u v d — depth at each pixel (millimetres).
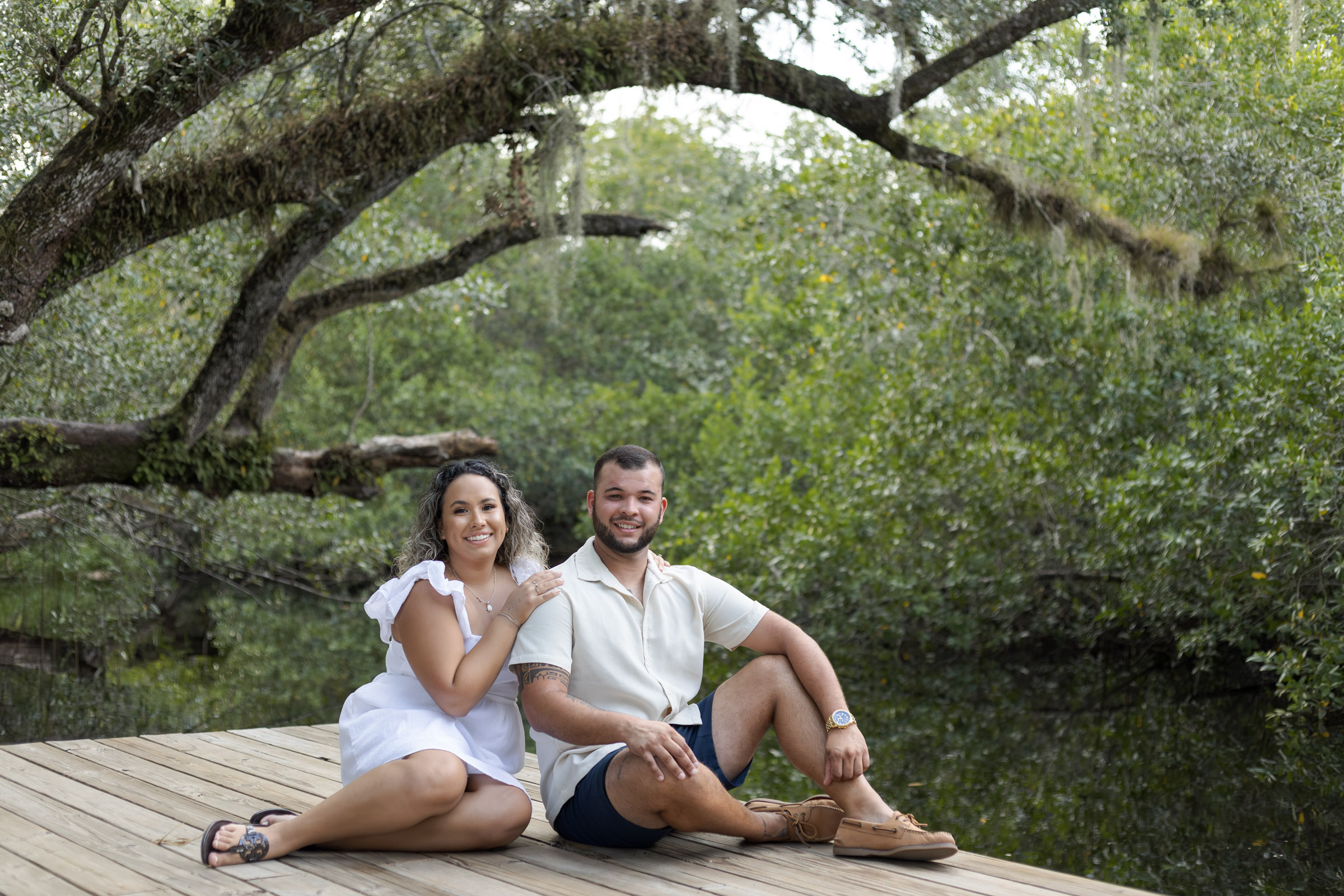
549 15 5809
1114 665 8453
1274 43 7477
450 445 7898
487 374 16234
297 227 6426
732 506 9148
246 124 5898
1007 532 8766
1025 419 8445
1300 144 7516
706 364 16453
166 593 11570
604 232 7266
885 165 8836
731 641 2787
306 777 3422
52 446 6434
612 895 2314
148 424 6801
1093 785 5066
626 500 2646
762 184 15250
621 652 2613
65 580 8938
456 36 5898
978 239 8242
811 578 9047
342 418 15039
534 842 2754
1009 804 4742
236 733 4082
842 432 9656
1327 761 5453
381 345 14758
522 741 2814
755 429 10797
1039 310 8234
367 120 5801
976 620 8820
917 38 5883
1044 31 6797
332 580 12734
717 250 15727
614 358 16891
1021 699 7355
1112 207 7777
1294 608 6398
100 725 6223
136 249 5793
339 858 2508
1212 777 5172
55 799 3039
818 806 2770
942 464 8695
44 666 8203
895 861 2607
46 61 5281
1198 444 7445
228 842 2432
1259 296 7309
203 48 4980
